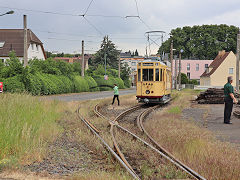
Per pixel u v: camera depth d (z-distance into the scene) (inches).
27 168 210.7
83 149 281.6
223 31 3718.0
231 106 441.1
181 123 425.4
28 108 439.2
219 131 368.2
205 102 839.7
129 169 199.3
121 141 299.0
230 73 2687.0
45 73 1290.6
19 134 282.0
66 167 220.2
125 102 891.4
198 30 3836.1
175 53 3964.1
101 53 3260.3
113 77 2479.1
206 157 230.5
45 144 271.6
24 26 1029.8
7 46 1764.3
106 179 182.7
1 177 182.1
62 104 649.0
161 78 766.5
